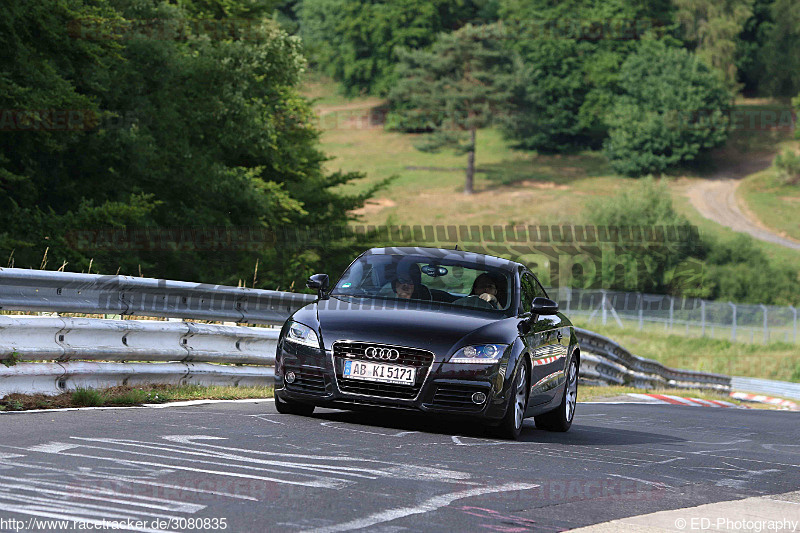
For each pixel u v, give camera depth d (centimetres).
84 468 1619
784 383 10644
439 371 2353
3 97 7050
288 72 9462
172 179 8925
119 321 2698
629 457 2359
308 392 2422
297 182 11069
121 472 1611
